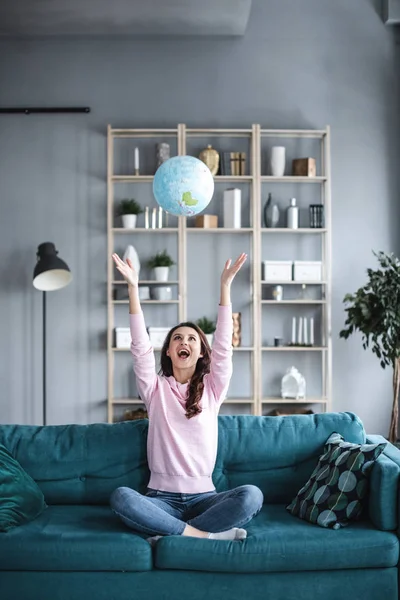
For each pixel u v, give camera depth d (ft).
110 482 10.53
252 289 18.79
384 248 19.06
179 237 18.20
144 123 18.84
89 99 18.84
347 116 19.06
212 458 10.29
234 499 9.38
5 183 18.76
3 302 18.75
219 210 18.93
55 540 9.09
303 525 9.59
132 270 10.87
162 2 16.80
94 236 18.80
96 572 9.09
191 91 18.88
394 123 19.11
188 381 10.75
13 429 10.82
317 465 10.36
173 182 10.77
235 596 9.12
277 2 19.04
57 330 18.75
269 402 18.02
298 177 18.26
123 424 10.88
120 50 18.86
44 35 18.63
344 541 9.17
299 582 9.18
